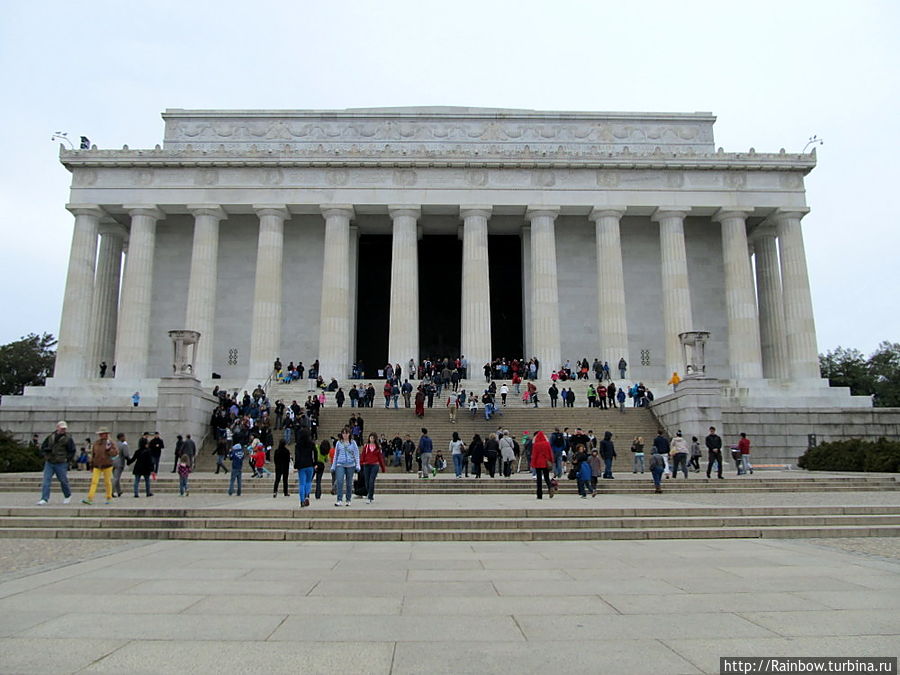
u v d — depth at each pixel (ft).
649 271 198.59
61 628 27.91
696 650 25.25
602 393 148.66
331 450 90.84
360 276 212.43
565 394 152.66
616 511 61.98
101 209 182.70
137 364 175.22
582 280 198.39
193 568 41.39
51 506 64.80
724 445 136.98
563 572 40.14
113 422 137.49
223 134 201.98
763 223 193.47
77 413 138.00
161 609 31.04
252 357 175.52
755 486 92.53
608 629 27.99
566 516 61.46
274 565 42.57
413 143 201.36
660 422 139.23
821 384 171.94
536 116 202.28
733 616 29.91
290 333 194.80
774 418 140.36
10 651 24.97
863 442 124.36
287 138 201.57
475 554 47.21
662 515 61.98
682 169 183.73
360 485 80.28
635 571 40.45
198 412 130.93
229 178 182.19
